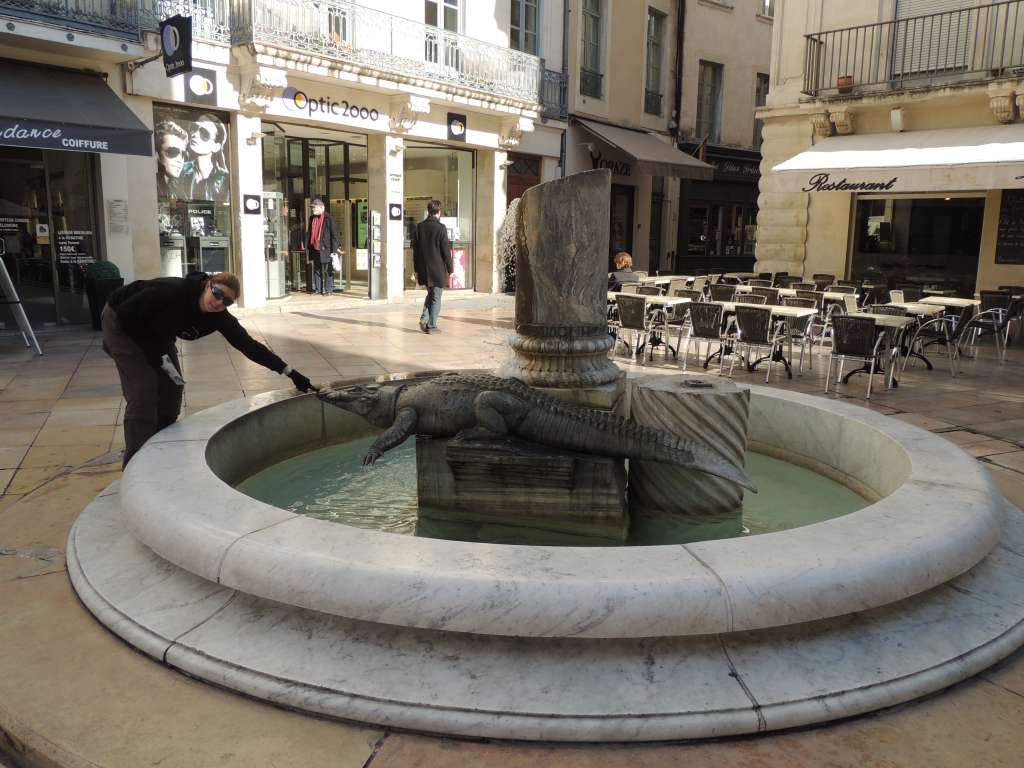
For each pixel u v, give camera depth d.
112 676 2.54
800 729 2.28
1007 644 2.63
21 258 12.40
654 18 25.17
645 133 25.34
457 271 20.69
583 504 3.76
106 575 3.07
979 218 15.74
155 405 4.38
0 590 3.13
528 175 21.92
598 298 4.01
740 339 9.83
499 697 2.28
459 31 18.78
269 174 17.14
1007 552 3.26
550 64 21.38
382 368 9.50
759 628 2.45
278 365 4.39
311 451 5.06
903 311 10.32
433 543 2.64
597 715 2.23
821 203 17.80
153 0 13.33
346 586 2.45
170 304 4.18
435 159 19.83
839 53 17.02
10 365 9.48
